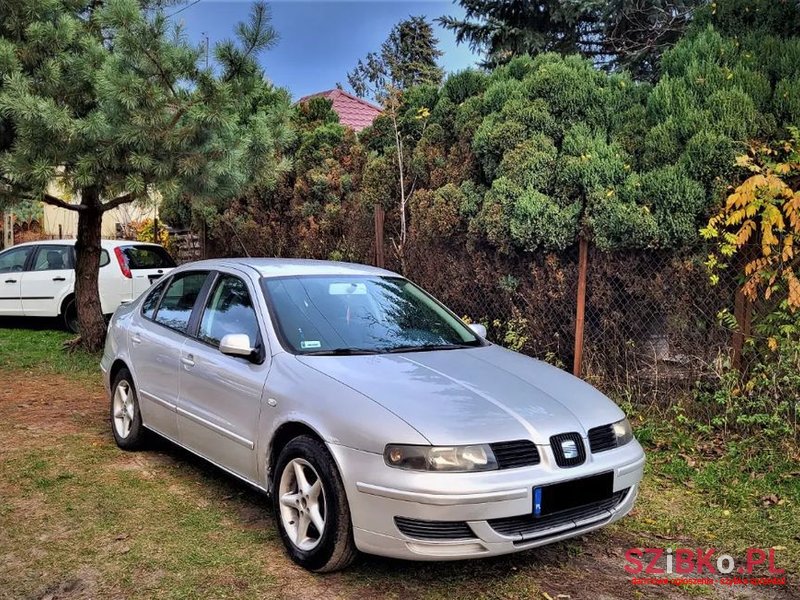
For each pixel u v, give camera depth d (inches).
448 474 126.4
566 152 266.1
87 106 311.4
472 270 296.5
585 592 138.8
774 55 247.4
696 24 281.9
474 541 127.1
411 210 317.7
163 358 198.1
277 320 168.9
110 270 439.2
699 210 230.5
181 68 289.0
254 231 439.8
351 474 133.1
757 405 214.4
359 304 185.6
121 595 132.5
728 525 172.7
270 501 180.9
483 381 153.1
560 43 577.9
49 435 238.4
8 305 467.8
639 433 229.5
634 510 181.6
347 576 141.9
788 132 227.1
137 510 173.6
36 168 277.1
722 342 229.8
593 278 256.1
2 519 166.6
